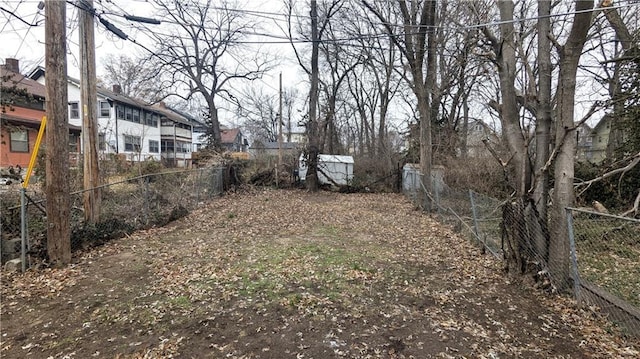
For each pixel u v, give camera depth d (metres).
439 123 17.70
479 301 4.23
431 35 10.95
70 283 4.67
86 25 6.83
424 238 7.66
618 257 5.98
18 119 15.71
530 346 3.22
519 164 5.09
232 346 3.19
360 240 7.38
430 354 3.08
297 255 6.07
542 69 4.91
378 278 5.00
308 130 18.53
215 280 4.82
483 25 5.75
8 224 5.54
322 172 18.06
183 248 6.50
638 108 7.73
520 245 4.89
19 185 7.92
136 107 28.81
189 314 3.81
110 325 3.57
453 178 12.95
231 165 16.69
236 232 8.02
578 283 4.09
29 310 3.91
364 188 17.95
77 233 6.17
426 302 4.20
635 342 3.26
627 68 7.84
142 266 5.42
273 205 12.55
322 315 3.81
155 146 32.28
